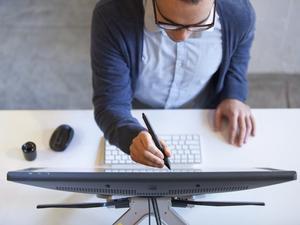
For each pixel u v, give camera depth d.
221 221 1.15
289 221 1.15
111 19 1.10
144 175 0.82
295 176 0.82
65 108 2.27
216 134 1.31
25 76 2.36
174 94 1.41
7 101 2.28
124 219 0.98
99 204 1.00
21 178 0.83
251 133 1.31
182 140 1.28
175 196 0.94
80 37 2.47
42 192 1.19
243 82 1.41
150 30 1.10
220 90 1.42
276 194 1.19
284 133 1.32
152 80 1.33
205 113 1.35
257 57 2.20
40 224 1.14
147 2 1.03
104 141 1.28
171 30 0.95
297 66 2.26
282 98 2.30
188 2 0.85
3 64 2.39
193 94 1.45
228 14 1.12
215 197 1.18
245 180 0.82
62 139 1.26
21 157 1.25
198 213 1.16
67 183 0.84
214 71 1.33
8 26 2.51
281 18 1.97
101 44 1.14
